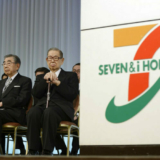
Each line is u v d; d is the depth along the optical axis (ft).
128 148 5.61
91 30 6.25
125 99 5.77
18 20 20.29
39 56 19.56
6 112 11.81
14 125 11.61
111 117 5.83
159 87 5.52
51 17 19.54
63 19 19.12
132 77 5.77
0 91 12.95
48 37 19.53
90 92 6.09
